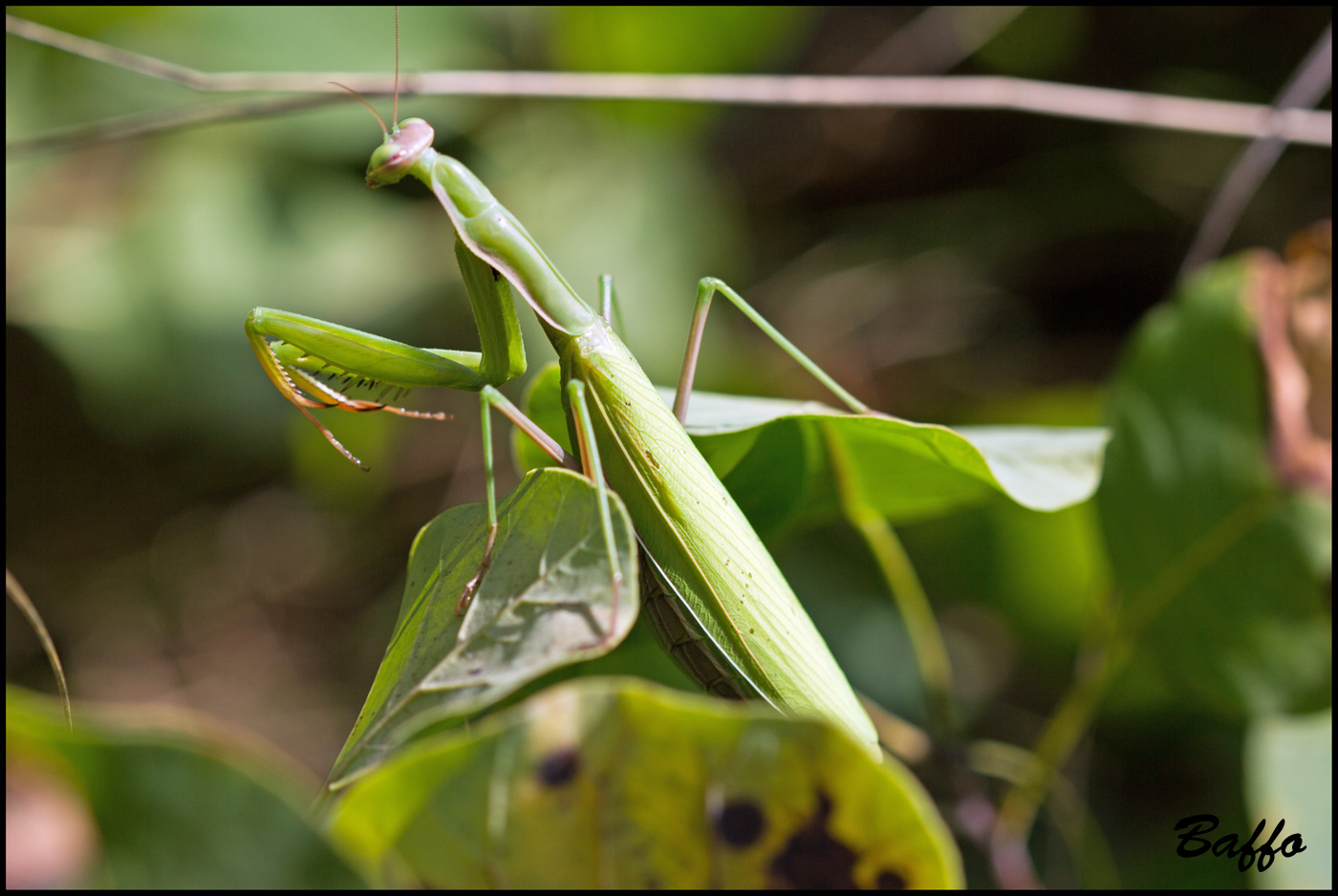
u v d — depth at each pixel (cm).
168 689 56
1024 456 31
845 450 30
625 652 31
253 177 51
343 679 57
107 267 49
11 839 26
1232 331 32
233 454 56
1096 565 32
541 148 54
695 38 51
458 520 29
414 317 53
